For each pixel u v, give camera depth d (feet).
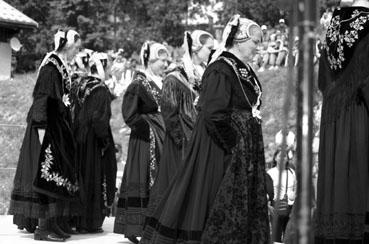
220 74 25.49
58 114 36.65
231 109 25.71
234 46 26.61
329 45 24.56
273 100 100.42
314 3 13.80
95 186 41.11
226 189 25.05
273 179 41.42
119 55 133.49
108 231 42.52
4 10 133.18
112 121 112.57
